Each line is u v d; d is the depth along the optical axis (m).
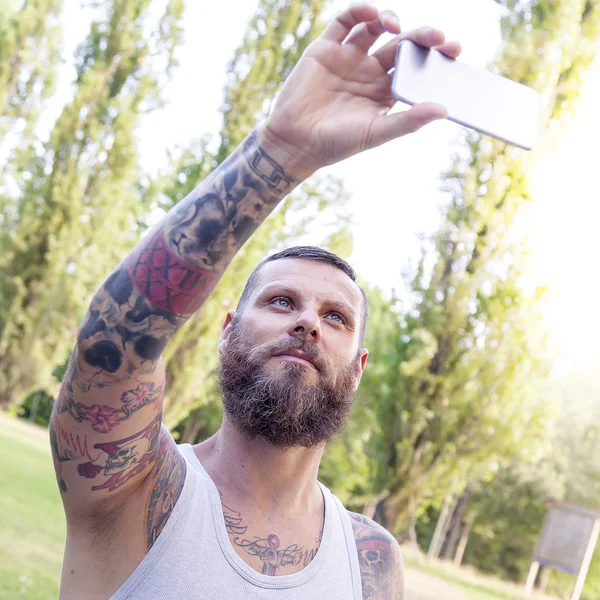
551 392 11.58
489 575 15.62
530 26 11.16
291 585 1.30
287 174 1.05
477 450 10.68
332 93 1.04
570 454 14.24
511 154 10.91
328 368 1.32
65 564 1.28
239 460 1.38
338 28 1.03
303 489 1.42
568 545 12.70
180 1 15.65
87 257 15.79
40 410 20.19
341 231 13.02
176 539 1.26
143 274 1.09
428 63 1.00
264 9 14.37
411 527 12.52
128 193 15.70
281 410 1.28
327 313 1.40
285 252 1.48
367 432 11.37
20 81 15.95
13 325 16.19
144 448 1.22
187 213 1.09
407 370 10.63
